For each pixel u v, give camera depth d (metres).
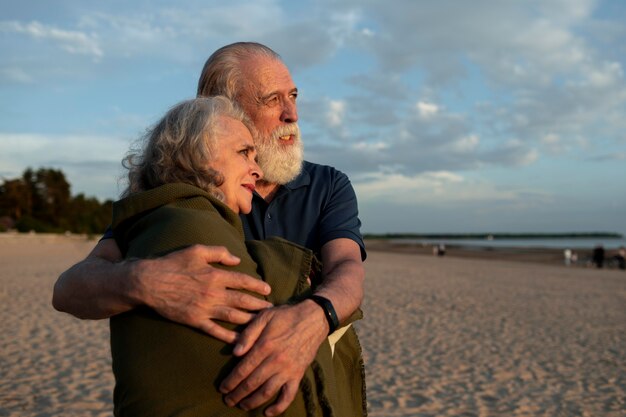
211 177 1.59
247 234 2.02
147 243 1.47
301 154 2.06
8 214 90.25
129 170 1.68
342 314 1.51
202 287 1.36
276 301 1.49
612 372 7.63
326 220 2.00
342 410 1.65
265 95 1.99
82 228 87.38
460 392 6.58
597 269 36.78
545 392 6.64
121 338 1.44
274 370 1.35
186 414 1.34
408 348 8.92
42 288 16.22
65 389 6.32
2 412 5.52
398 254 56.88
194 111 1.63
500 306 14.25
